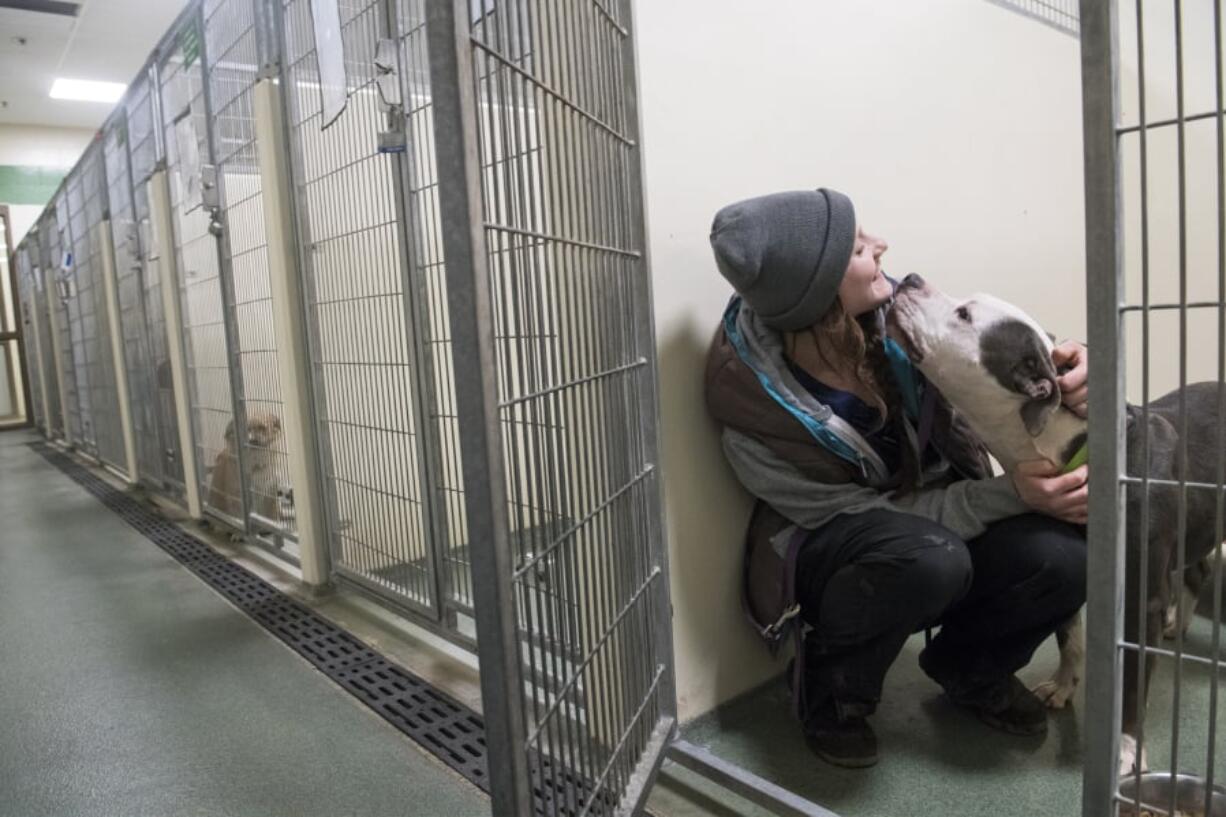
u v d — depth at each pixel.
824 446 1.43
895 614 1.32
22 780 1.43
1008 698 1.50
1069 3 2.67
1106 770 0.88
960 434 1.52
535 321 0.97
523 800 0.87
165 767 1.46
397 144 1.70
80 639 2.13
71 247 5.15
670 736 1.38
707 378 1.54
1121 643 0.87
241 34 2.43
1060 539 1.35
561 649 1.00
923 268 2.13
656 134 1.47
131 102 3.53
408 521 1.97
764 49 1.68
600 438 1.15
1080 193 2.71
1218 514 0.78
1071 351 1.30
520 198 0.95
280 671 1.88
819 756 1.45
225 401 2.98
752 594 1.57
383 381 1.99
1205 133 3.31
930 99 2.13
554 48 1.04
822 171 1.82
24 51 6.02
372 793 1.36
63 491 4.43
